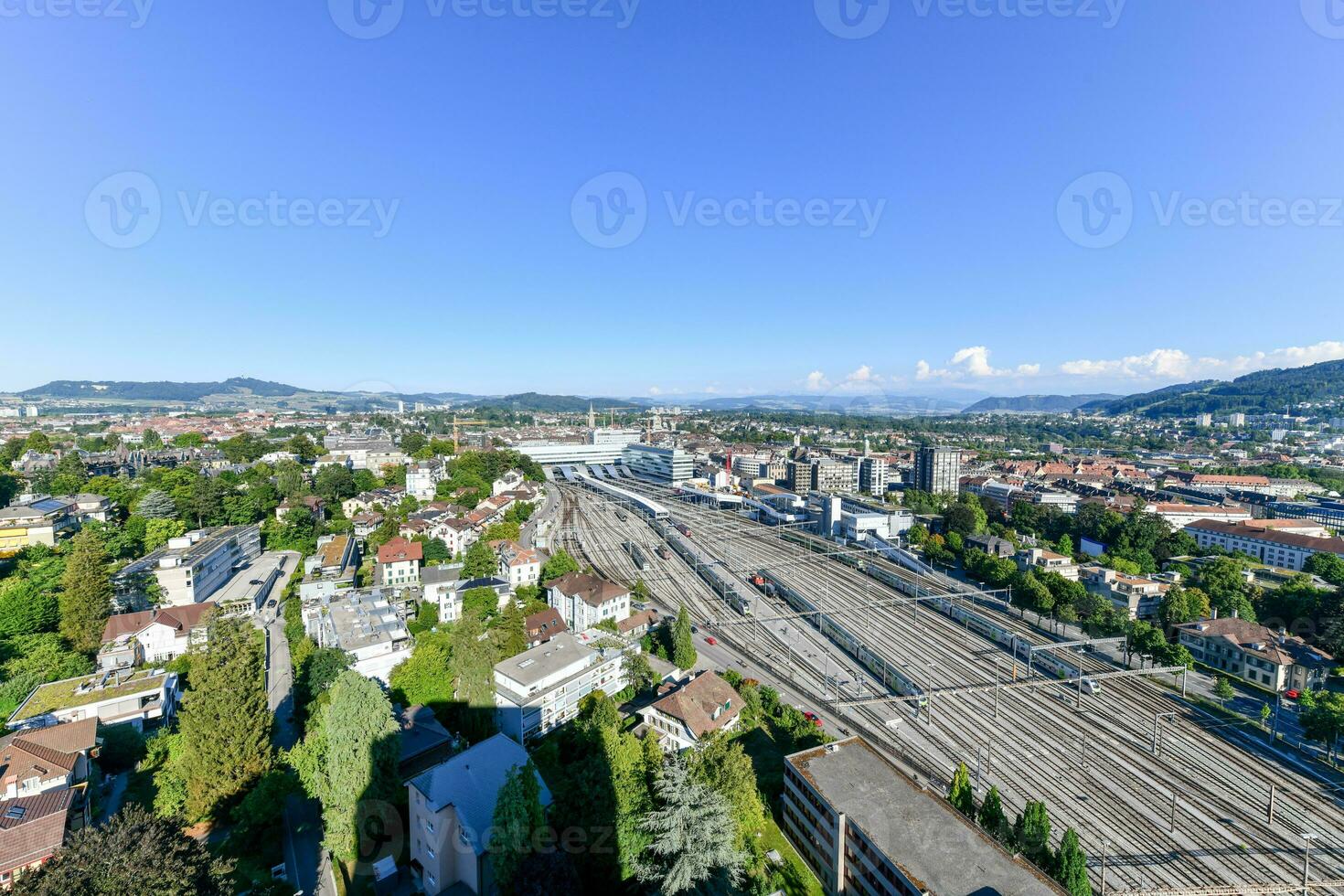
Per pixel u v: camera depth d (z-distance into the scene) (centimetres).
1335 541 14150
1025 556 14412
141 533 13225
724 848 4597
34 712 6794
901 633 11356
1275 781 6956
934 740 7781
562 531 18525
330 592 11219
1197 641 10162
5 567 10462
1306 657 9200
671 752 6356
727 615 12212
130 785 6150
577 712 7625
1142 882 5512
